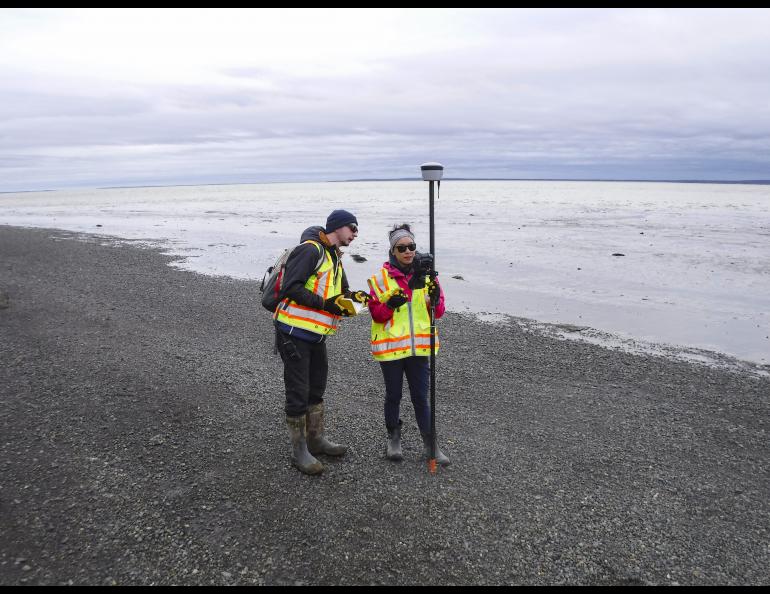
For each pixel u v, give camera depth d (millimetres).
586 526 4172
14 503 4191
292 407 4672
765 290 14984
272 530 4004
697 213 49938
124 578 3498
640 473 5047
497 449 5457
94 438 5305
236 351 8711
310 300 4410
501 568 3701
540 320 11898
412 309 4777
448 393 7102
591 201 84812
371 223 39906
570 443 5668
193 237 29766
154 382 6848
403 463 5062
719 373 8367
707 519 4324
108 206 76188
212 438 5398
